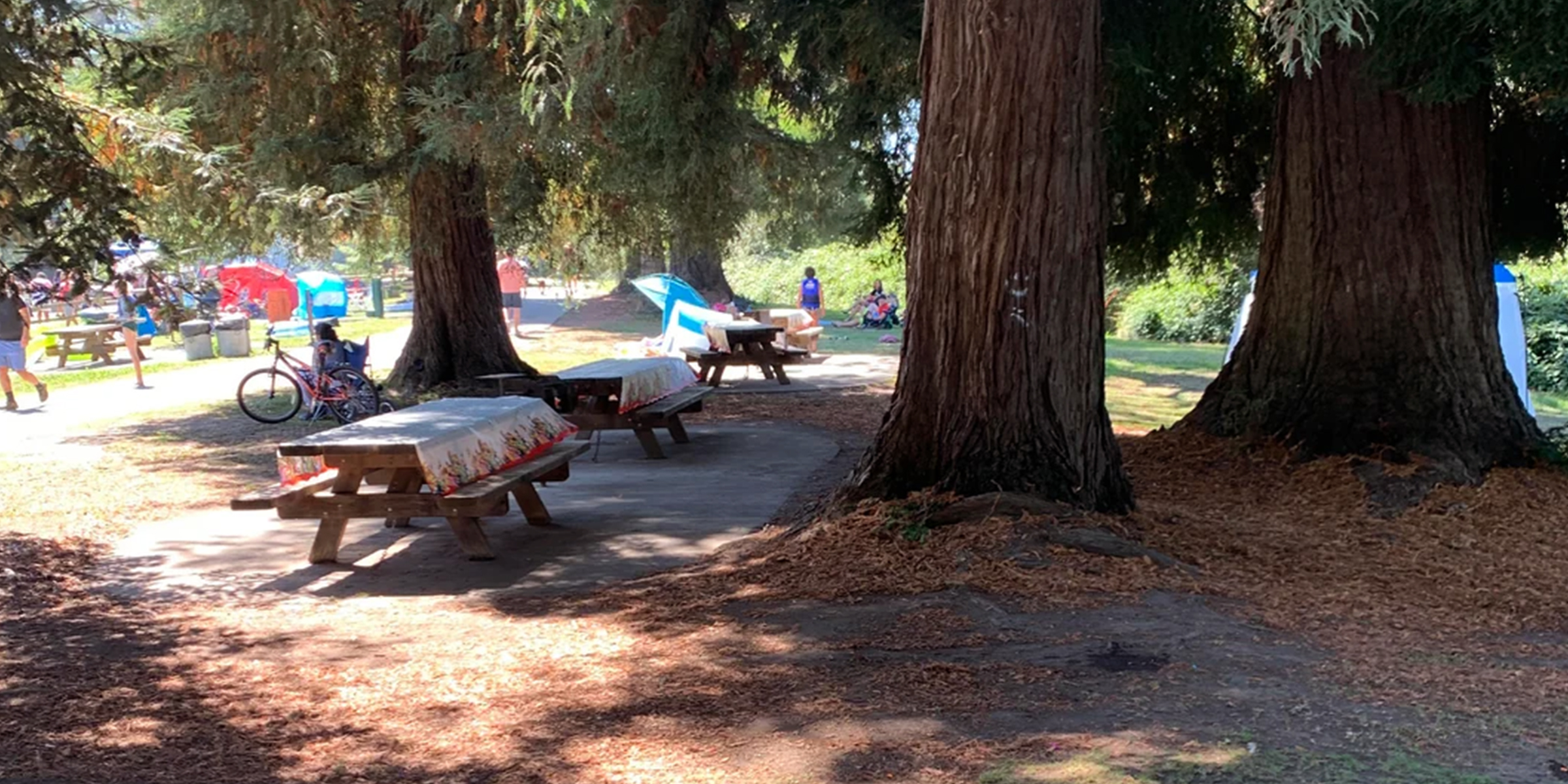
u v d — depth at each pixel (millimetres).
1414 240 9227
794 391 18094
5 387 16375
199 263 13266
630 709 4762
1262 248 10188
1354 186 9336
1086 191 7180
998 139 7020
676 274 38094
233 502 7414
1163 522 7445
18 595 6895
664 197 14820
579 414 12164
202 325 24594
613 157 15070
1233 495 8914
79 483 10711
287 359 15250
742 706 4738
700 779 4035
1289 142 9727
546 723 4648
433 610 6527
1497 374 9359
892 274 39969
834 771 4027
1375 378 9258
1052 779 3857
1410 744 4137
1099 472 7379
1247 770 3900
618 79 12922
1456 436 9023
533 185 17203
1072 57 7039
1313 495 8742
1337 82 9328
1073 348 7230
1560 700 4672
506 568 7473
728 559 7375
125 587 7148
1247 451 9562
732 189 15898
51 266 7035
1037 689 4781
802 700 4754
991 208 7070
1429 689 4789
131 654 5727
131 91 8141
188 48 14922
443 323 17781
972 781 3891
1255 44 11281
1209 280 31500
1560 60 6973
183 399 17594
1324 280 9500
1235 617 5812
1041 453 7152
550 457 8859
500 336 18078
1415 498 8531
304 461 8102
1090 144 7184
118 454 12500
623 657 5461
